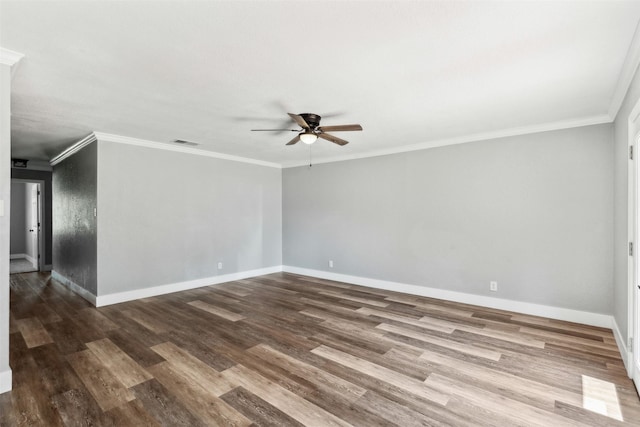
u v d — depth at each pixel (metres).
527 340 3.17
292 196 6.73
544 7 1.67
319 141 4.67
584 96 2.91
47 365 2.66
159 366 2.64
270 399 2.19
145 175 4.78
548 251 3.84
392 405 2.12
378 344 3.09
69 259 5.34
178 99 2.99
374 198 5.44
